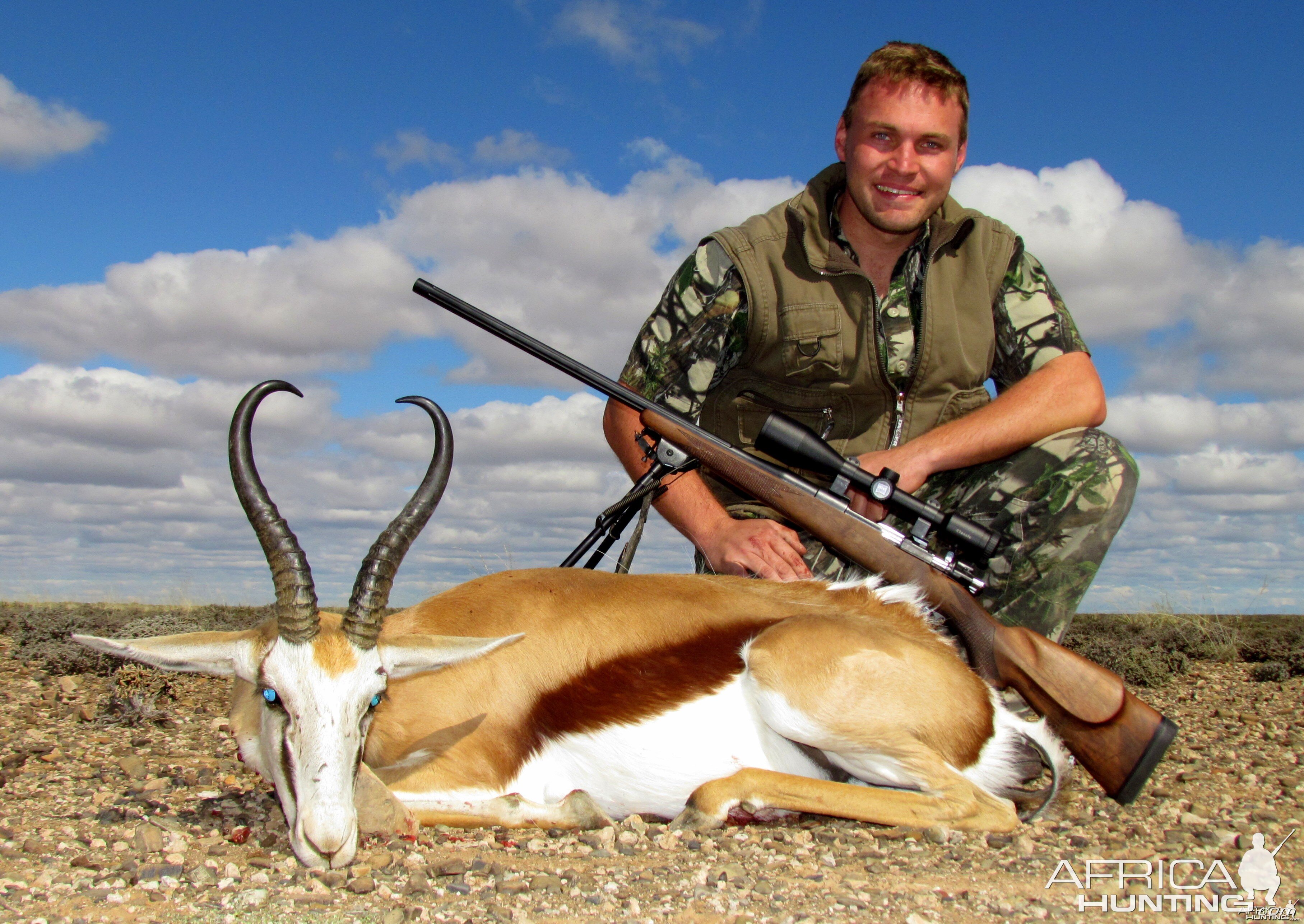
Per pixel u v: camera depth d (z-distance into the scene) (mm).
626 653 1384
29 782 1472
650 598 1423
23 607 4223
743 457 1521
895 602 1412
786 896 1087
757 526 1574
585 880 1123
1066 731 1314
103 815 1312
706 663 1369
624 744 1368
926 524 1428
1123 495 1642
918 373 1792
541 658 1389
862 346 1777
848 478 1469
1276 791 1523
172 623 2492
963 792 1292
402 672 1275
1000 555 1689
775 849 1227
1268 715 2123
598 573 1482
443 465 1268
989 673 1350
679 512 1647
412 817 1271
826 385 1816
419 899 1074
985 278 1785
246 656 1239
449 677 1370
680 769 1362
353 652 1204
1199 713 2146
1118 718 1284
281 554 1190
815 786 1297
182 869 1131
